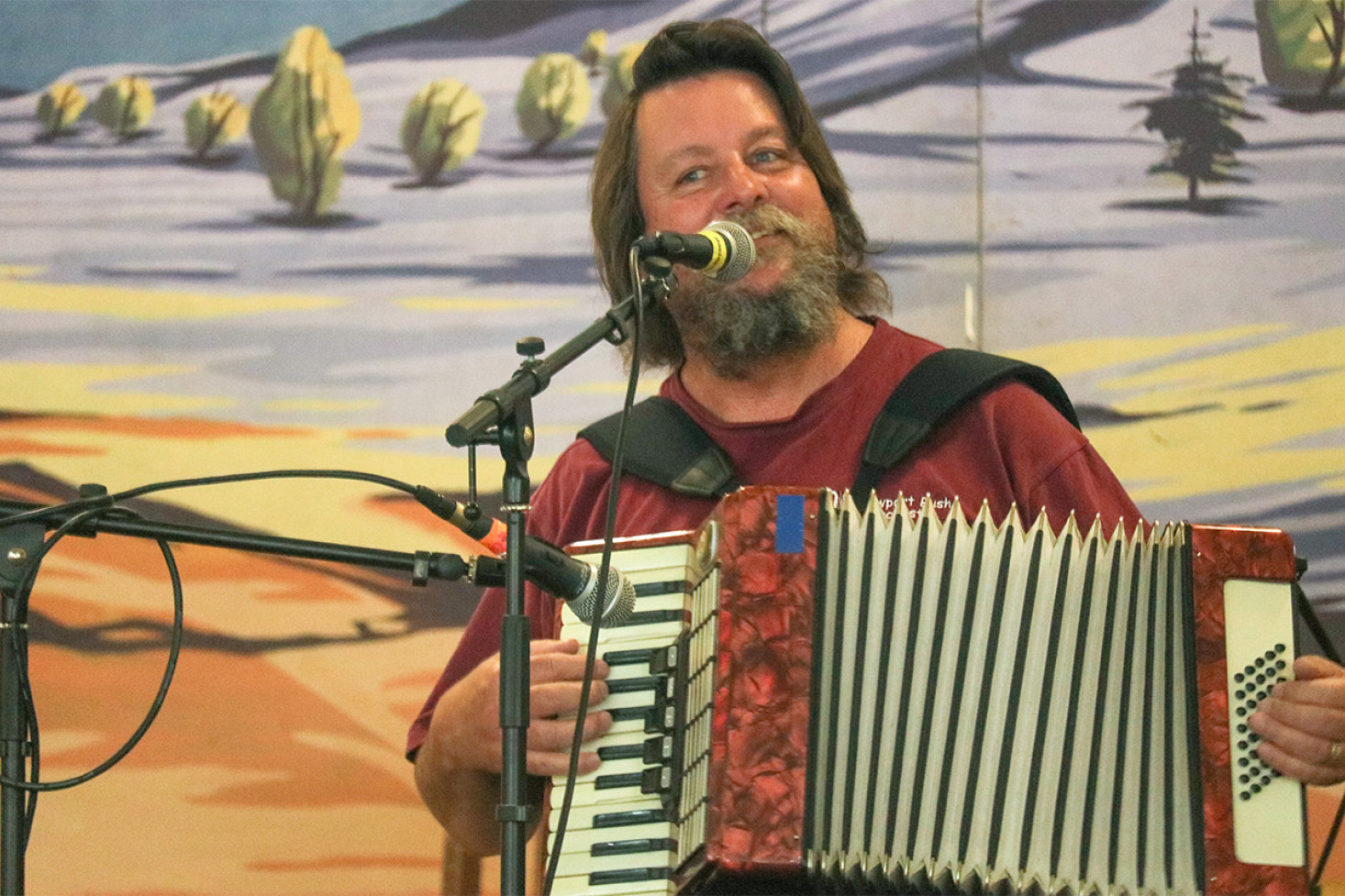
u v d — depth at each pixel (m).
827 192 11.08
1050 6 17.75
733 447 9.98
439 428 18.30
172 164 18.86
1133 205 17.38
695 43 10.48
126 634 17.81
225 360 18.52
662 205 10.20
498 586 7.48
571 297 18.42
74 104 18.98
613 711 7.80
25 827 7.60
